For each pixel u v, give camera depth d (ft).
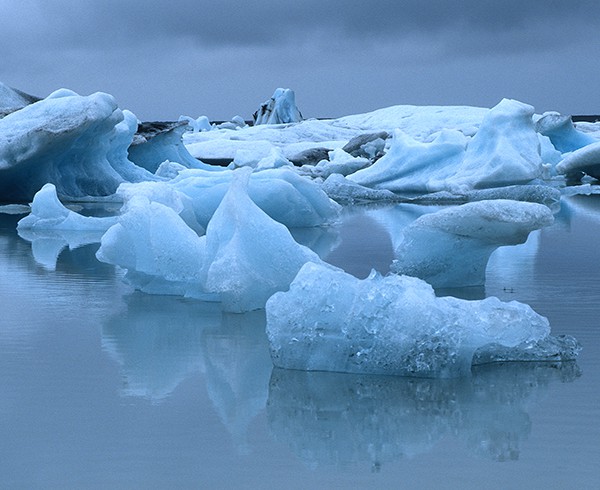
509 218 59.62
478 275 68.39
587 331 51.44
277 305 44.04
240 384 40.65
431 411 36.04
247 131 402.72
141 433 33.24
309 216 122.31
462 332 41.32
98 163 184.75
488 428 33.71
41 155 164.35
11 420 34.94
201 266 63.00
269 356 46.44
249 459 30.35
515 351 44.39
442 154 204.33
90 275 76.23
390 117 441.68
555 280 70.95
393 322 41.83
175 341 49.96
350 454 30.89
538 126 285.02
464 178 187.21
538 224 59.67
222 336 51.29
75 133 162.30
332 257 88.84
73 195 179.42
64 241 104.47
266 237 59.31
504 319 43.06
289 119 480.64
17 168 164.76
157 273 65.16
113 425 34.27
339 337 42.83
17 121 164.14
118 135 194.08
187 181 122.21
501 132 191.11
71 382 41.09
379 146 305.73
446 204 170.09
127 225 66.85
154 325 54.39
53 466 29.60
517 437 32.58
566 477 28.45
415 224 64.69
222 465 29.76
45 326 54.19
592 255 87.56
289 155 318.24
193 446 31.76
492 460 30.14
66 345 48.98
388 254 91.04
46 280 73.36
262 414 35.81
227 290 57.26
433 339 41.24
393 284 42.91
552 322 54.13
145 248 66.44
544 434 32.91
